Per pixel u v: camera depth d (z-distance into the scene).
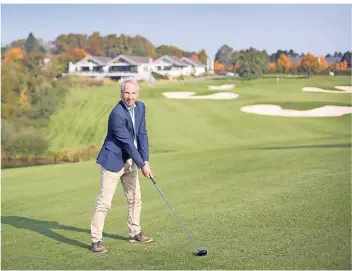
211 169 11.20
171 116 25.05
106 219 7.12
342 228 5.11
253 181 8.56
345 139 16.97
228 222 5.88
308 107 24.17
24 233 6.77
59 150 24.45
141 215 6.92
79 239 6.11
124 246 5.47
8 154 24.50
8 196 10.42
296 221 5.56
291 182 7.89
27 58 33.81
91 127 27.14
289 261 4.32
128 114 5.40
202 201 7.44
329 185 7.20
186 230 5.25
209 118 24.50
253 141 21.11
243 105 25.69
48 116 28.86
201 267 4.41
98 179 12.12
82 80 34.59
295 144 16.36
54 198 9.80
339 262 4.18
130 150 5.34
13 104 28.61
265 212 6.12
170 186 9.48
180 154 15.83
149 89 32.69
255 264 4.32
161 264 4.63
